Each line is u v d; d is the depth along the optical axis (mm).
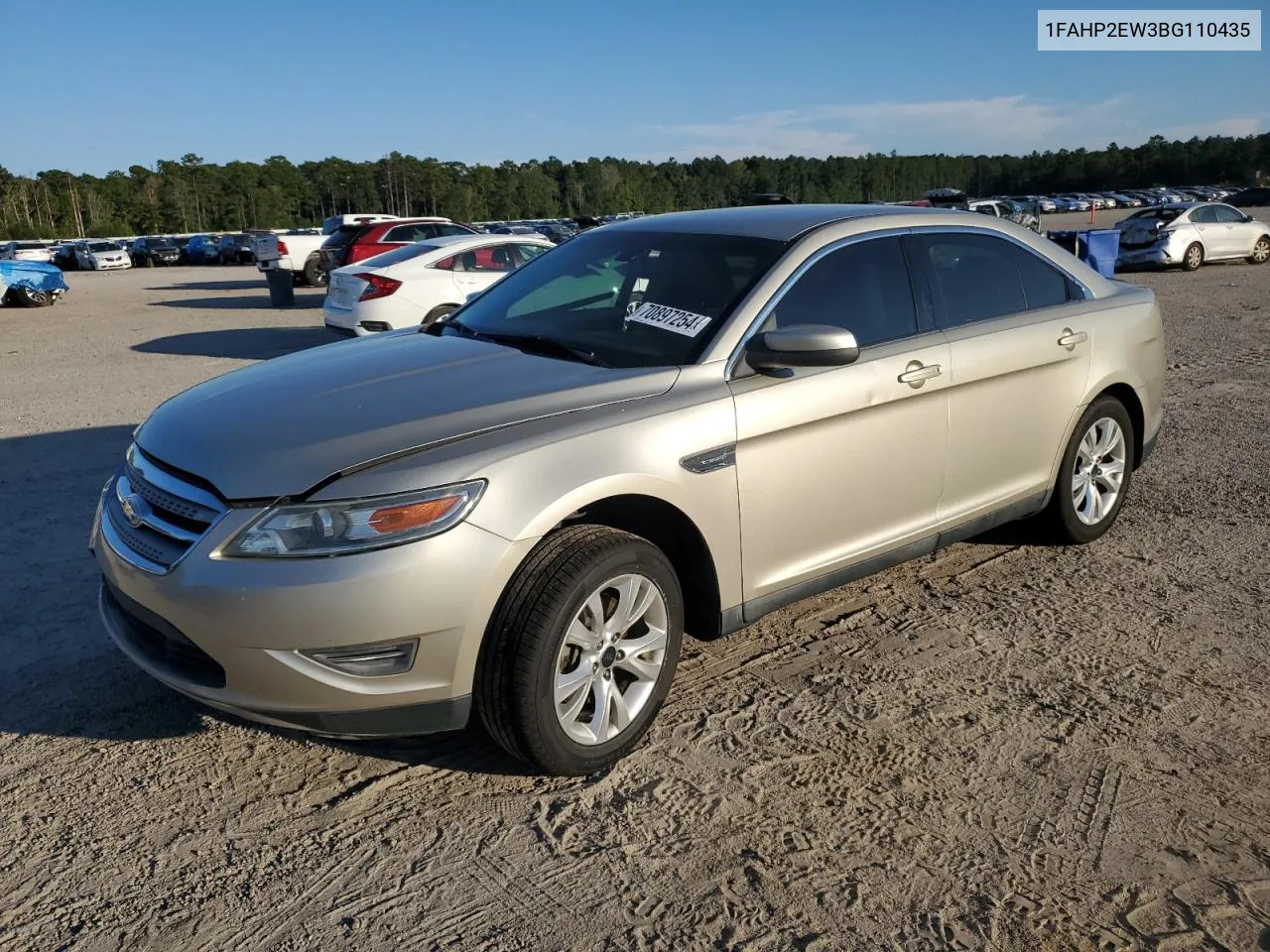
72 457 7027
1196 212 21312
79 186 137750
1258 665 3791
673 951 2396
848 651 3945
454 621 2771
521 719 2879
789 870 2682
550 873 2680
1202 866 2686
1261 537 5117
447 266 11555
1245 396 8375
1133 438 5141
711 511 3293
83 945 2422
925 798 2984
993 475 4355
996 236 4508
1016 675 3734
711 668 3809
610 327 3734
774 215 4148
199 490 2881
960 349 4070
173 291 27312
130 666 3836
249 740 3340
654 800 2990
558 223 47719
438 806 2975
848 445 3686
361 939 2441
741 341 3488
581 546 2939
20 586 4602
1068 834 2816
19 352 13438
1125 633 4074
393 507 2711
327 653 2727
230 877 2672
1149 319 5074
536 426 3004
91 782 3096
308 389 3334
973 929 2459
